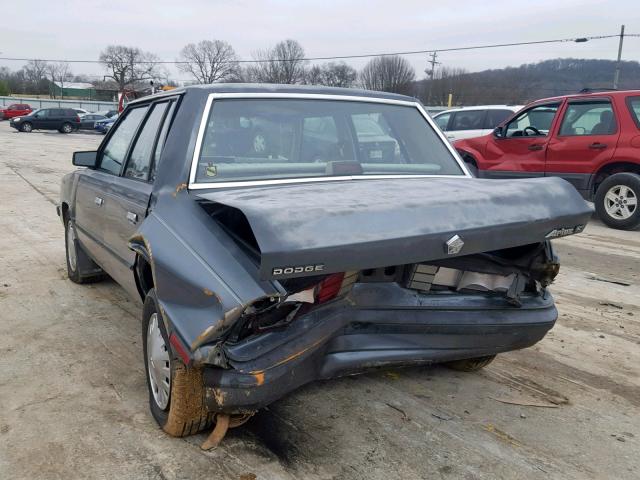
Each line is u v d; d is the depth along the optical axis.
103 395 3.56
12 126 38.28
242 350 2.54
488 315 3.14
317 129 3.66
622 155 8.97
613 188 9.21
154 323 3.11
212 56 69.00
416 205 2.63
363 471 2.87
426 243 2.54
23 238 8.04
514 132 10.44
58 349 4.26
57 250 7.35
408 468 2.91
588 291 6.11
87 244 5.02
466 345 3.15
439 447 3.10
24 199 11.59
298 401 3.54
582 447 3.17
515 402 3.64
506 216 2.80
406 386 3.80
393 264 2.49
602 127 9.26
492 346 3.22
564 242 8.43
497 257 3.23
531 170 10.09
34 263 6.70
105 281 6.01
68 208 5.70
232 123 3.35
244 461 2.91
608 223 9.39
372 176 3.56
